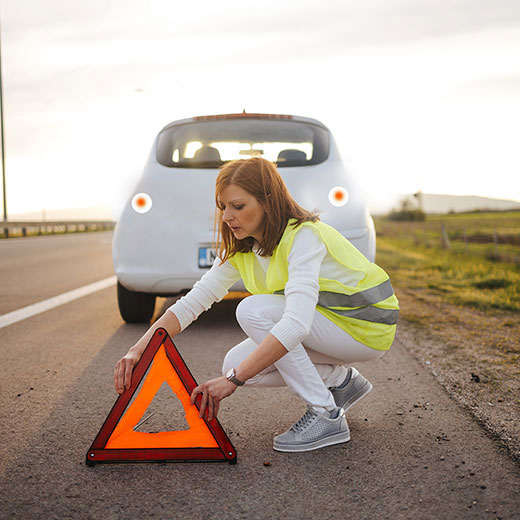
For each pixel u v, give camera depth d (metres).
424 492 2.07
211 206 4.44
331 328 2.48
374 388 3.31
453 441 2.52
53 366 3.80
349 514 1.93
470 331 4.72
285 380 2.49
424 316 5.40
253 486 2.15
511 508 1.94
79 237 25.31
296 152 4.53
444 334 4.62
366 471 2.25
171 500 2.04
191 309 2.65
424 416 2.84
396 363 3.82
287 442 2.46
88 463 2.33
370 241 4.45
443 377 3.47
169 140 4.70
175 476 2.23
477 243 17.94
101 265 10.91
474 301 6.12
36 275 9.17
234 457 2.35
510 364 3.70
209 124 4.72
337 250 2.44
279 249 2.36
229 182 2.28
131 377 2.37
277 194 2.32
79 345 4.39
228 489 2.12
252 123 4.71
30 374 3.62
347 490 2.10
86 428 2.72
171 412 2.95
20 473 2.25
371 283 2.51
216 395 2.29
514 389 3.20
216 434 2.35
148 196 4.50
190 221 4.45
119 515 1.94
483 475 2.19
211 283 2.67
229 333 4.80
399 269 9.94
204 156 4.57
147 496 2.07
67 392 3.26
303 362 2.46
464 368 3.64
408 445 2.49
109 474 2.25
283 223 2.36
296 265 2.31
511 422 2.71
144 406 2.38
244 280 2.59
